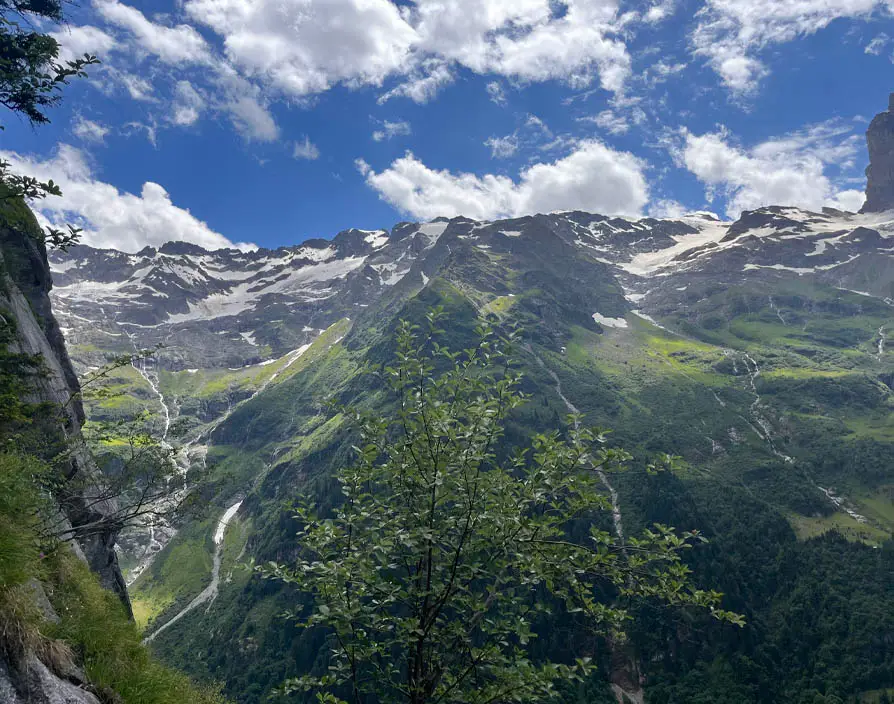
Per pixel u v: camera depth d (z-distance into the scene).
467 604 13.00
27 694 7.12
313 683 12.22
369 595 12.44
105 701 8.97
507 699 11.58
